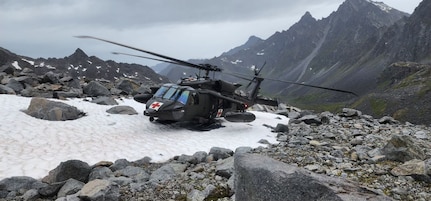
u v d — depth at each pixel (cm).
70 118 1819
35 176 1047
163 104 1789
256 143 1611
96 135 1585
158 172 1059
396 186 881
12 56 7056
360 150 1289
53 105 1839
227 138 1694
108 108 2180
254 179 601
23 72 3075
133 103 2494
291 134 1767
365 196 492
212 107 2002
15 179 963
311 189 523
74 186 922
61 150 1316
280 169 579
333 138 1602
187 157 1253
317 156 1191
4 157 1167
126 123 1870
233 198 843
